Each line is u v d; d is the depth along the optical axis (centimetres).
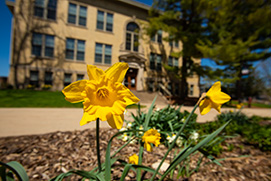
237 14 1216
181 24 1462
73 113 608
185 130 305
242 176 204
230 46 990
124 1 1744
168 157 231
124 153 236
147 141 101
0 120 445
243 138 366
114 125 71
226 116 547
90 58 1598
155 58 1973
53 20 1450
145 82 1855
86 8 1611
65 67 1487
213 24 1146
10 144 262
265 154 288
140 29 1880
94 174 85
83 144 268
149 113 131
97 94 69
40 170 190
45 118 490
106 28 1706
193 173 199
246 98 2777
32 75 1379
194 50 1156
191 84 2189
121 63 74
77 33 1551
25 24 1350
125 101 69
